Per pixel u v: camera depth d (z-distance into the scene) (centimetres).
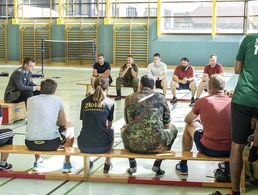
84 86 1184
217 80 383
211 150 372
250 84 292
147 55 1923
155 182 388
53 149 399
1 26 2106
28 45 2086
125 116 397
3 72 1568
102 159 468
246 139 302
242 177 361
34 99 403
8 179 402
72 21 2028
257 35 299
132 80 927
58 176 401
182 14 1944
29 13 2138
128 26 1939
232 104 302
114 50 1972
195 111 388
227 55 1794
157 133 381
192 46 1844
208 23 1908
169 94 1030
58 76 1495
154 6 1958
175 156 376
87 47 2000
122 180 393
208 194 362
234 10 1855
